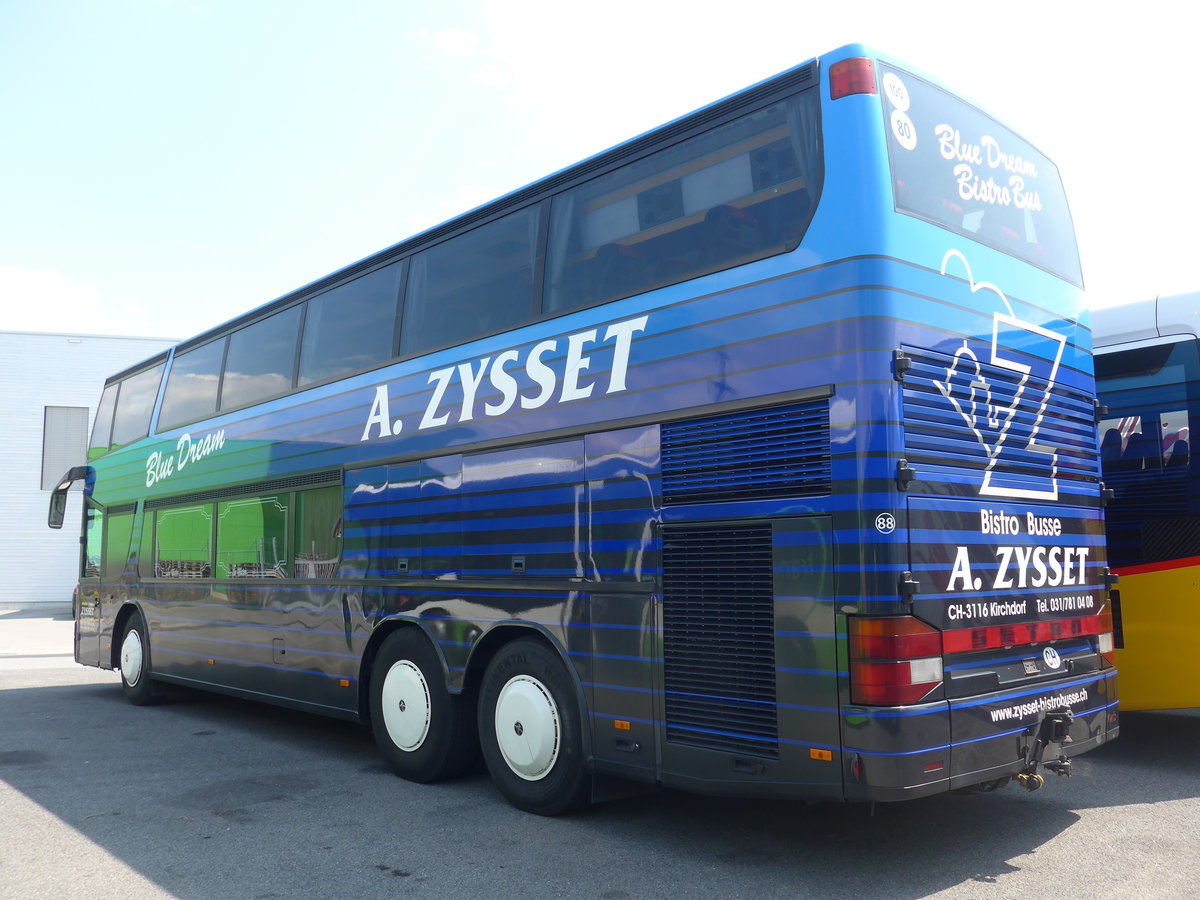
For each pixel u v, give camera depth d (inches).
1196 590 261.0
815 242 175.8
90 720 388.8
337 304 317.7
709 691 184.9
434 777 258.7
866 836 203.0
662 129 212.4
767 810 226.4
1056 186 233.5
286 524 326.3
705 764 183.9
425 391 268.2
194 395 407.5
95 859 196.9
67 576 1299.2
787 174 184.4
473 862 191.0
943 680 166.1
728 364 186.9
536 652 225.5
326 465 307.6
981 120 207.3
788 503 173.8
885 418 163.6
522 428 233.1
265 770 283.9
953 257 185.3
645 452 201.0
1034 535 195.8
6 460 1286.9
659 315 202.7
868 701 159.5
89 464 512.7
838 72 179.8
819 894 168.7
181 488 402.9
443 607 252.2
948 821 213.8
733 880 177.2
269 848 202.7
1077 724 199.3
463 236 266.5
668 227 206.4
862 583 161.8
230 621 356.8
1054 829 206.5
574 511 216.2
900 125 181.8
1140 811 220.7
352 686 287.0
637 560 200.7
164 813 232.8
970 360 184.7
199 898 173.8
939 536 169.6
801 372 173.8
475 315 256.1
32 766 292.2
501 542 235.1
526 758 225.3
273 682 327.3
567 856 193.5
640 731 197.3
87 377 1318.9
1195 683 259.9
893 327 167.5
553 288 233.0
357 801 242.5
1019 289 204.2
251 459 352.5
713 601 185.5
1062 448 211.3
